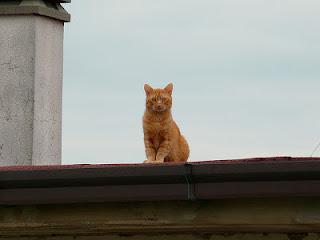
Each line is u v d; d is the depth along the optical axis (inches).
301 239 254.1
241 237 258.1
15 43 456.8
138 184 245.9
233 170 237.8
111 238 267.0
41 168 259.0
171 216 253.3
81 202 251.6
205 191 242.4
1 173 250.8
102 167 247.6
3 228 266.4
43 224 262.4
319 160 237.0
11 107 453.7
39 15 458.9
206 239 259.9
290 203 245.1
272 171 235.5
